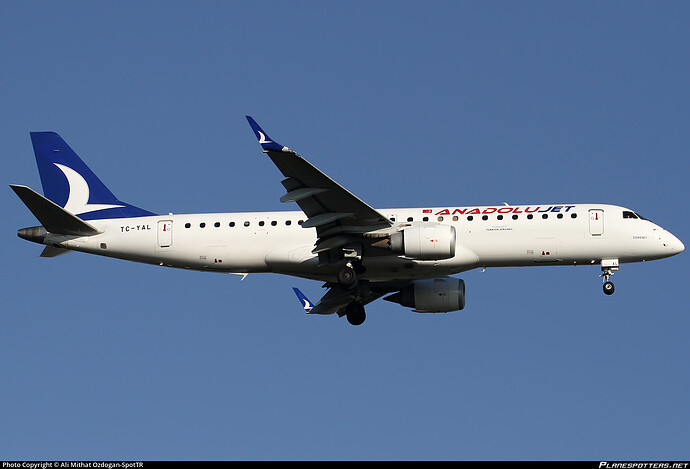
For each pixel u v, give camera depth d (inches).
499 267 5556.1
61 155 6043.3
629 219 5447.8
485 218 5477.4
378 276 5551.2
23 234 5767.7
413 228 5295.3
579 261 5467.5
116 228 5797.2
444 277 5816.9
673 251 5398.6
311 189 5022.1
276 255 5595.5
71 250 5846.5
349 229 5300.2
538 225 5433.1
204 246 5693.9
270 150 4741.6
